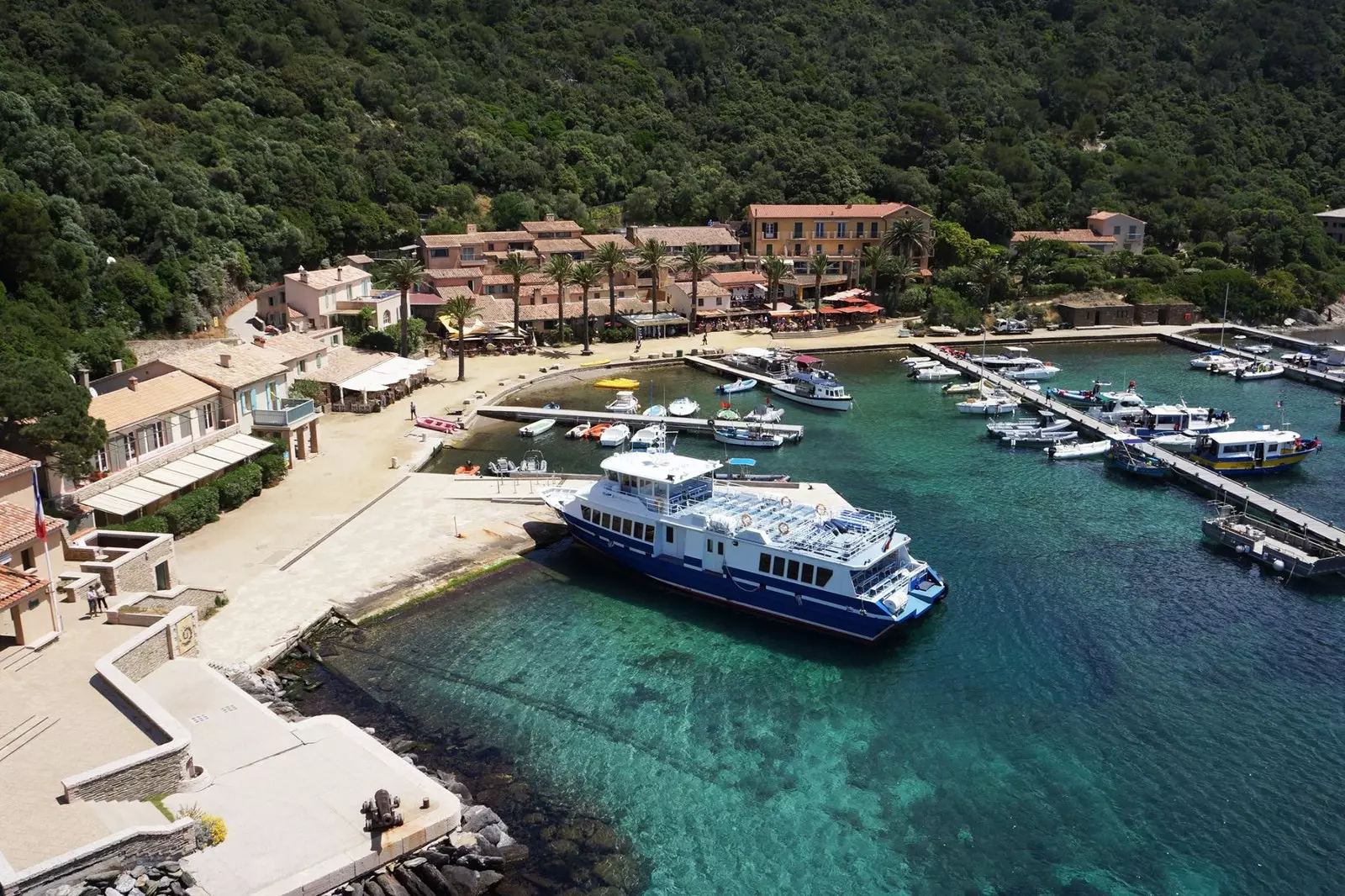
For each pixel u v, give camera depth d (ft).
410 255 534.37
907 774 148.77
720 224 598.34
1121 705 166.81
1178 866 130.11
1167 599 206.69
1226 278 570.05
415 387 391.45
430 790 131.95
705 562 203.62
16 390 193.67
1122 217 618.85
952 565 224.12
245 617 187.62
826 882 127.13
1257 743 155.84
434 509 248.32
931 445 328.49
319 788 131.34
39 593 157.28
